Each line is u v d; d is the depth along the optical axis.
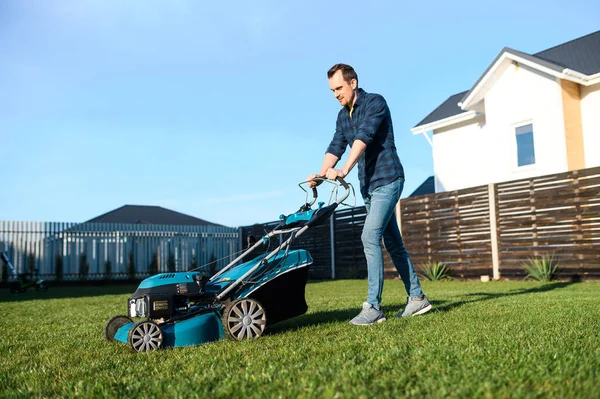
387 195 4.04
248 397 2.03
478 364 2.34
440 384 2.04
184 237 19.39
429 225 12.66
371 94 4.07
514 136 13.12
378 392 2.01
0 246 16.62
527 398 1.83
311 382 2.11
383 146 4.07
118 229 18.31
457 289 8.55
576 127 12.17
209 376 2.34
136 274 18.48
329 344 3.04
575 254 9.72
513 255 10.80
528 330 3.32
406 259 4.38
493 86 13.52
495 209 11.15
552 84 12.23
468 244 11.73
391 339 3.10
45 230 17.23
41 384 2.45
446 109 16.50
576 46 14.09
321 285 11.52
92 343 3.66
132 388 2.21
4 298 10.07
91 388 2.25
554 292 6.96
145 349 3.20
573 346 2.70
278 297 3.76
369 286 4.01
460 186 15.41
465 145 15.30
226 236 20.09
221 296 3.51
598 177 9.39
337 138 4.34
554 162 12.19
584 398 1.81
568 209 9.87
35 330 4.57
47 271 17.20
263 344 3.18
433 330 3.45
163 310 3.25
